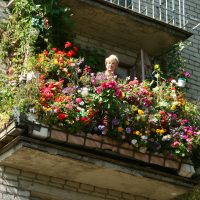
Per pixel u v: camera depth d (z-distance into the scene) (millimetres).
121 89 10695
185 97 12945
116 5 11875
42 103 10023
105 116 10320
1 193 10320
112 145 10281
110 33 12461
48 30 11281
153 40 12656
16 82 10617
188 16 13906
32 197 10633
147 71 12523
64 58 10859
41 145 9961
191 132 10836
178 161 10719
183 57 13398
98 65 12164
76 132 10078
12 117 9883
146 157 10500
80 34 12422
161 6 13008
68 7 11750
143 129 10539
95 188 11141
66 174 10719
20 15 11359
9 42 11258
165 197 11445
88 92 10398
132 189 11219
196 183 10984
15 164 10453
